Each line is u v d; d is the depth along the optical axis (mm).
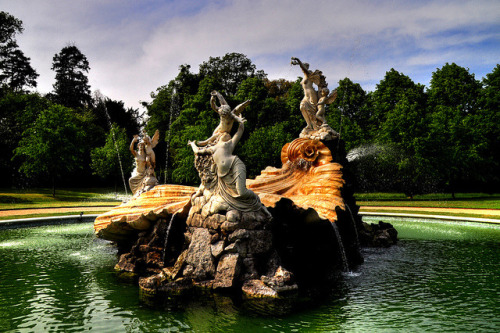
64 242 18672
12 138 50781
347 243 14570
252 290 10266
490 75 53375
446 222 25219
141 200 13828
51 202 40344
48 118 45344
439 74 55062
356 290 10977
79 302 10078
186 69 60594
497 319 8828
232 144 11758
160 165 57719
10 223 22891
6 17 54344
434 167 40875
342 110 49562
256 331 8188
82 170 60031
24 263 14312
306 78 16891
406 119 41281
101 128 65312
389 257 15250
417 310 9398
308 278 12281
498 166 49438
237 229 10992
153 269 12781
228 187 11398
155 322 8711
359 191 49781
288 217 12906
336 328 8320
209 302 9859
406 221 26422
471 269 13266
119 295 10586
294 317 8922
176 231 13070
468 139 45312
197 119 48156
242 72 63562
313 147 14914
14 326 8562
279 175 15133
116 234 13953
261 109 50625
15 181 53250
